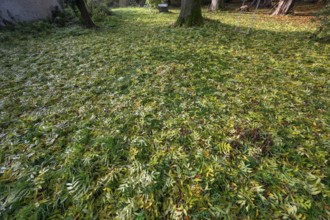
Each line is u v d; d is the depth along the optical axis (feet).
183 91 10.77
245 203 5.32
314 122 8.08
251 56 15.08
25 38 23.27
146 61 14.84
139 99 10.24
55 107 10.00
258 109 9.04
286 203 5.26
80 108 9.80
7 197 5.86
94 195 5.88
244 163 6.47
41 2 30.04
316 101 9.40
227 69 13.14
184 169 6.44
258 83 11.25
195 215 5.16
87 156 7.01
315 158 6.51
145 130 8.19
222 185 5.87
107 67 14.20
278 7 35.12
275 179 5.90
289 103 9.34
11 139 8.11
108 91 11.16
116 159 6.95
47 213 5.45
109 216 5.33
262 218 5.00
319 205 5.18
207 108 9.28
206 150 7.06
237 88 10.82
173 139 7.64
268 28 24.18
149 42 19.57
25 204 5.72
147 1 44.68
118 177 6.32
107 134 8.06
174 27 25.20
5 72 14.38
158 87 11.25
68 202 5.73
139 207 5.43
